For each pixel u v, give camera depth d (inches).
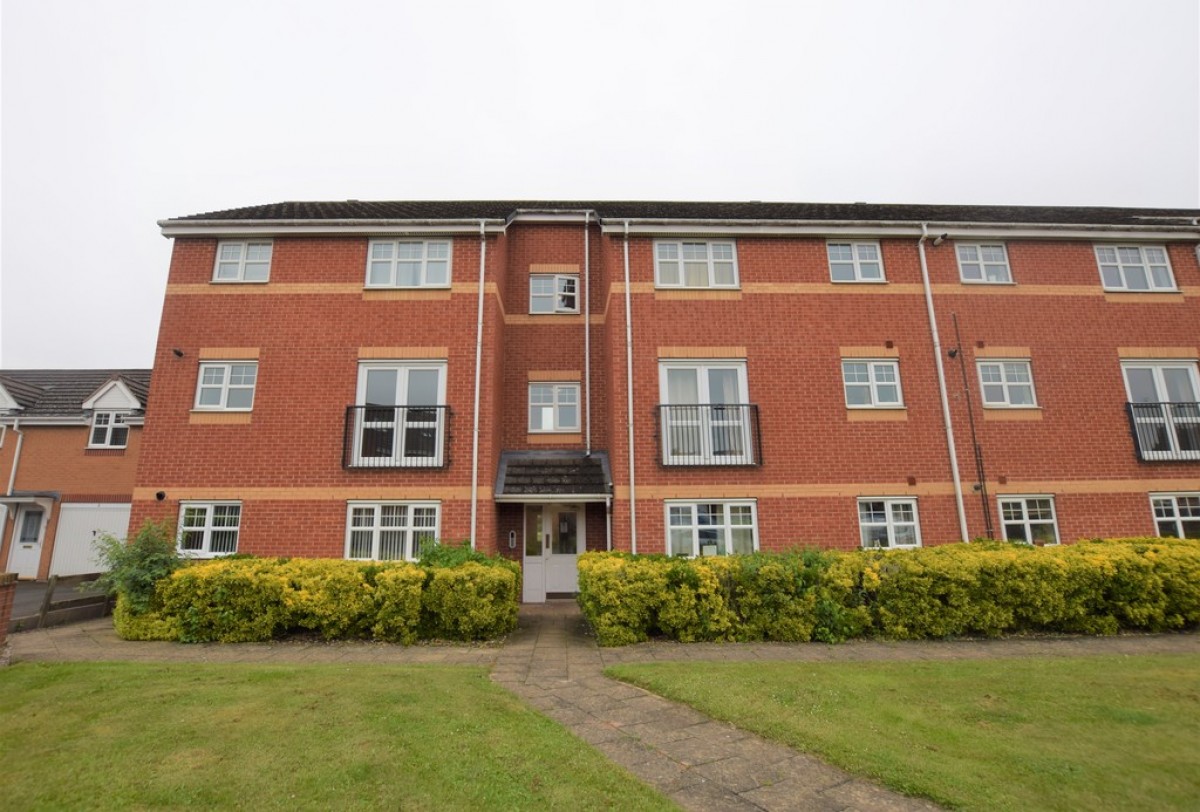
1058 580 328.2
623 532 445.1
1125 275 514.0
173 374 462.3
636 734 187.0
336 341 472.1
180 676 236.8
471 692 219.6
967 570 325.1
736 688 224.2
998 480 463.2
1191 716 192.4
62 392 797.2
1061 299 500.7
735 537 450.6
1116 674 239.9
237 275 487.5
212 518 442.3
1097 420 478.0
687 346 478.9
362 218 496.4
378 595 321.7
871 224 496.4
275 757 158.1
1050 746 170.1
